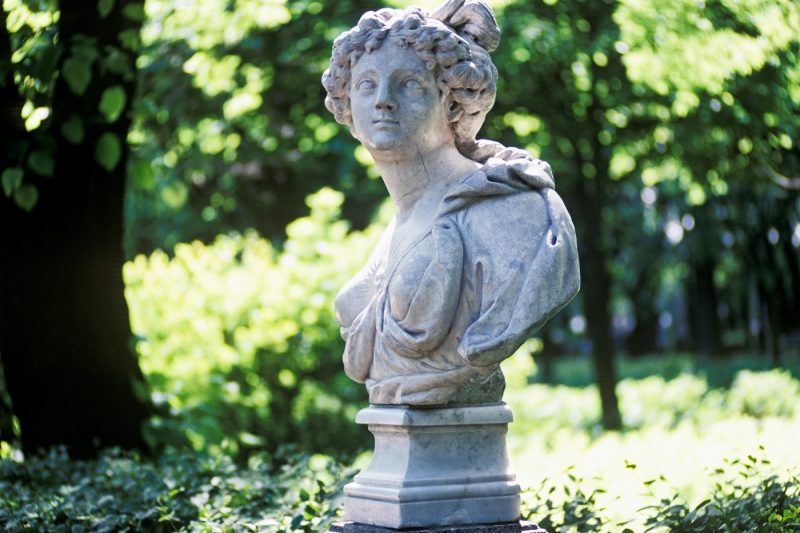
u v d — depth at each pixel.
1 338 9.02
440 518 5.27
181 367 11.65
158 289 12.36
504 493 5.41
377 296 5.56
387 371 5.47
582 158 16.38
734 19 11.03
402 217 5.65
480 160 5.74
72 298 9.02
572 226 5.36
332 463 7.61
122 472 7.70
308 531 6.34
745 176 14.54
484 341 5.14
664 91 11.88
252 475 7.79
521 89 14.23
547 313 5.17
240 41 13.62
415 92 5.45
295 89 15.18
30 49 8.05
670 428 15.16
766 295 20.61
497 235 5.28
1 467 8.13
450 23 5.66
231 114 13.93
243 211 19.41
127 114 9.14
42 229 8.96
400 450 5.38
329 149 17.58
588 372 29.25
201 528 6.48
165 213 19.88
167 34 13.12
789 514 5.86
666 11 11.24
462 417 5.38
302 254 13.57
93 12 8.72
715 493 6.59
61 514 6.89
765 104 11.92
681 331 34.06
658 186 21.81
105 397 9.11
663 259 25.94
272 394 12.42
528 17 13.21
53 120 8.80
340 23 13.64
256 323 12.41
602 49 12.81
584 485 7.98
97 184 9.11
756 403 15.98
